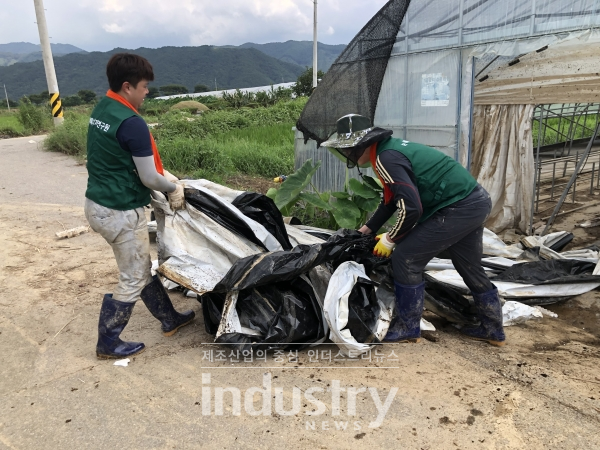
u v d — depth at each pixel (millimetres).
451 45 5730
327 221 6121
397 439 2492
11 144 14930
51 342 3562
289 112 22562
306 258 3221
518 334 3697
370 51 6551
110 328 3215
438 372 3104
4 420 2691
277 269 3156
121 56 2850
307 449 2438
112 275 4832
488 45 5363
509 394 2854
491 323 3434
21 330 3748
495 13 5266
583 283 4258
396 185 2920
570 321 3949
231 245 3463
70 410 2771
